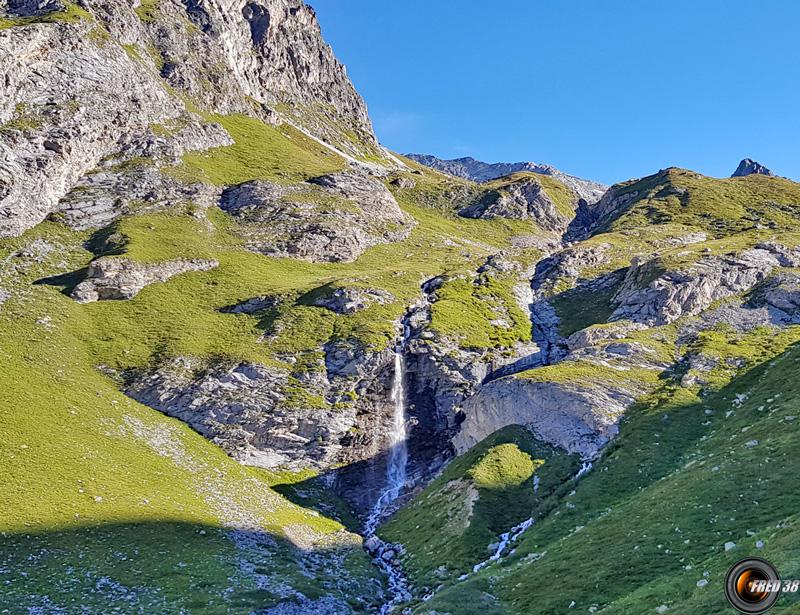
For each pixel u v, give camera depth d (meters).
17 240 118.94
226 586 54.78
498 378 100.25
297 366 101.75
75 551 54.91
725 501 50.22
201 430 89.75
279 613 52.00
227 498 74.88
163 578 54.06
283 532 70.56
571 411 81.62
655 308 108.44
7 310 99.31
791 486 48.78
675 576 42.00
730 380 82.06
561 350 114.00
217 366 98.06
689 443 69.69
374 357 103.44
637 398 82.38
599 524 56.84
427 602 51.69
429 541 69.31
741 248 124.19
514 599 48.88
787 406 64.31
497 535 65.88
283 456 89.75
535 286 145.00
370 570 66.12
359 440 94.88
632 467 67.38
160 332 105.62
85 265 119.69
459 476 79.00
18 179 123.94
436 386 103.06
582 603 44.16
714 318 105.00
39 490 62.16
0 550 52.47
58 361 90.44
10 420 71.06
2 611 45.22
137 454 76.31
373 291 122.94
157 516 64.56
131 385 93.06
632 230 176.25
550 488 71.88
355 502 88.12
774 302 105.06
